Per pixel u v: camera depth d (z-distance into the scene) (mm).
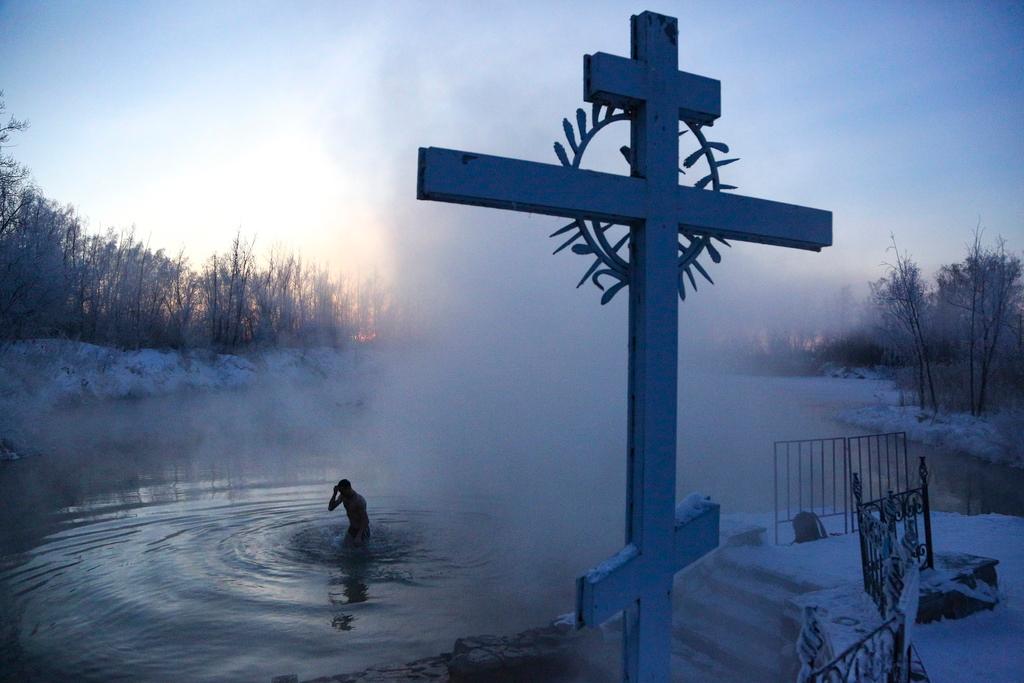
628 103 3299
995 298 31797
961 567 5691
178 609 8516
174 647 7402
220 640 7617
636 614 3219
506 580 9750
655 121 3291
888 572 3992
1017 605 5719
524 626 8102
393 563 10438
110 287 55406
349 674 6418
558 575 9945
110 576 9820
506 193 2928
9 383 25141
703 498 3512
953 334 38469
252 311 65688
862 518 4875
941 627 5207
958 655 4758
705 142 3527
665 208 3297
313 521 13000
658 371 3273
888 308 40125
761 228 3609
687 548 3344
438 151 2816
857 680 3316
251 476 17828
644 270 3264
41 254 29250
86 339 51688
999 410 28047
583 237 3232
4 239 28094
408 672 6426
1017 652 4785
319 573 10000
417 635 7773
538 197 2996
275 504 14453
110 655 7238
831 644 3965
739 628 5938
